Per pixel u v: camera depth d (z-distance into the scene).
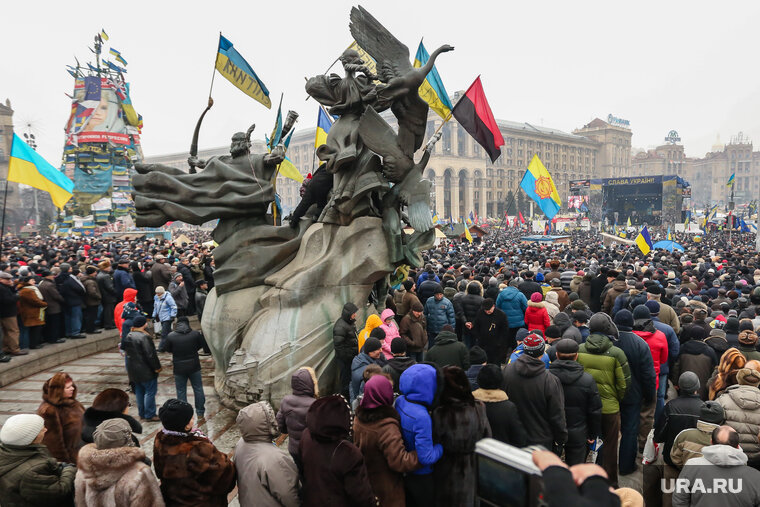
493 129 10.30
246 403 8.05
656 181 66.75
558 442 4.89
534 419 4.89
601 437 5.56
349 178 8.62
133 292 9.95
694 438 4.45
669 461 4.85
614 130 141.50
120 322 10.03
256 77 9.95
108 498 3.38
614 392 5.64
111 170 47.47
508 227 66.12
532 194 16.97
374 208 9.11
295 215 9.73
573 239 47.94
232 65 9.59
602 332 5.83
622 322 6.22
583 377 5.17
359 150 8.65
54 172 12.16
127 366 7.83
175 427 3.68
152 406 7.88
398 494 3.89
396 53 8.61
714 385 6.02
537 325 8.88
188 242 34.09
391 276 11.04
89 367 10.73
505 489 2.43
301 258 8.84
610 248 31.42
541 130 131.88
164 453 3.60
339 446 3.54
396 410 3.95
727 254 25.02
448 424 3.75
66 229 46.50
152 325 13.66
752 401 4.77
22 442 3.74
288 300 8.27
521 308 9.84
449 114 10.25
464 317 9.99
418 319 8.85
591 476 2.02
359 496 3.46
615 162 143.12
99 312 12.89
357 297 8.70
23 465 3.71
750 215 72.50
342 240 8.59
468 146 112.94
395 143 8.58
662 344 6.74
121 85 48.25
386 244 8.77
